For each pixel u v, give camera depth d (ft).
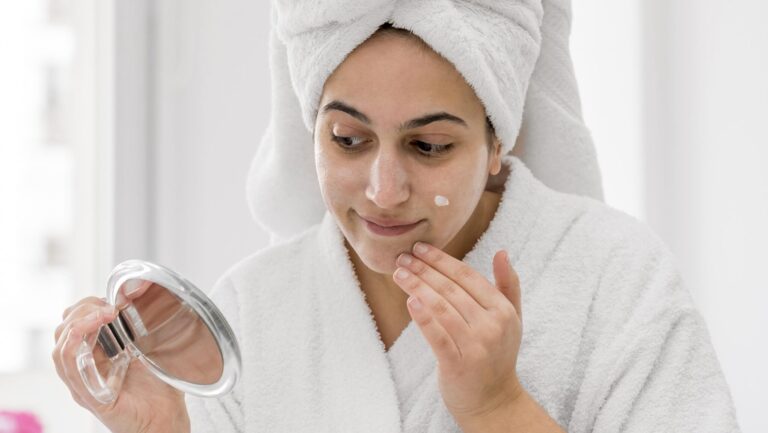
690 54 5.44
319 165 3.08
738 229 5.21
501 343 3.03
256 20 6.42
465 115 2.94
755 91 5.03
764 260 5.05
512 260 3.56
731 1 5.15
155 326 3.11
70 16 6.49
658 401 3.20
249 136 6.49
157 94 6.47
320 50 2.93
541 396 3.37
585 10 5.95
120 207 6.42
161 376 3.23
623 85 5.85
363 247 3.14
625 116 5.86
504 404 3.14
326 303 3.72
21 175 6.52
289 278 3.86
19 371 6.45
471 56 2.84
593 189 3.92
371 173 2.96
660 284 3.36
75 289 6.61
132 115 6.42
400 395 3.52
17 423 6.35
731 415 3.15
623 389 3.24
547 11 3.62
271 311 3.82
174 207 6.52
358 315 3.64
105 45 6.42
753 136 5.07
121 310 3.17
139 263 3.03
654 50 5.65
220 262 6.56
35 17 6.46
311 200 4.04
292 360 3.71
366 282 3.68
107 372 3.32
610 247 3.51
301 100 3.17
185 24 6.45
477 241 3.62
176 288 2.95
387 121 2.87
